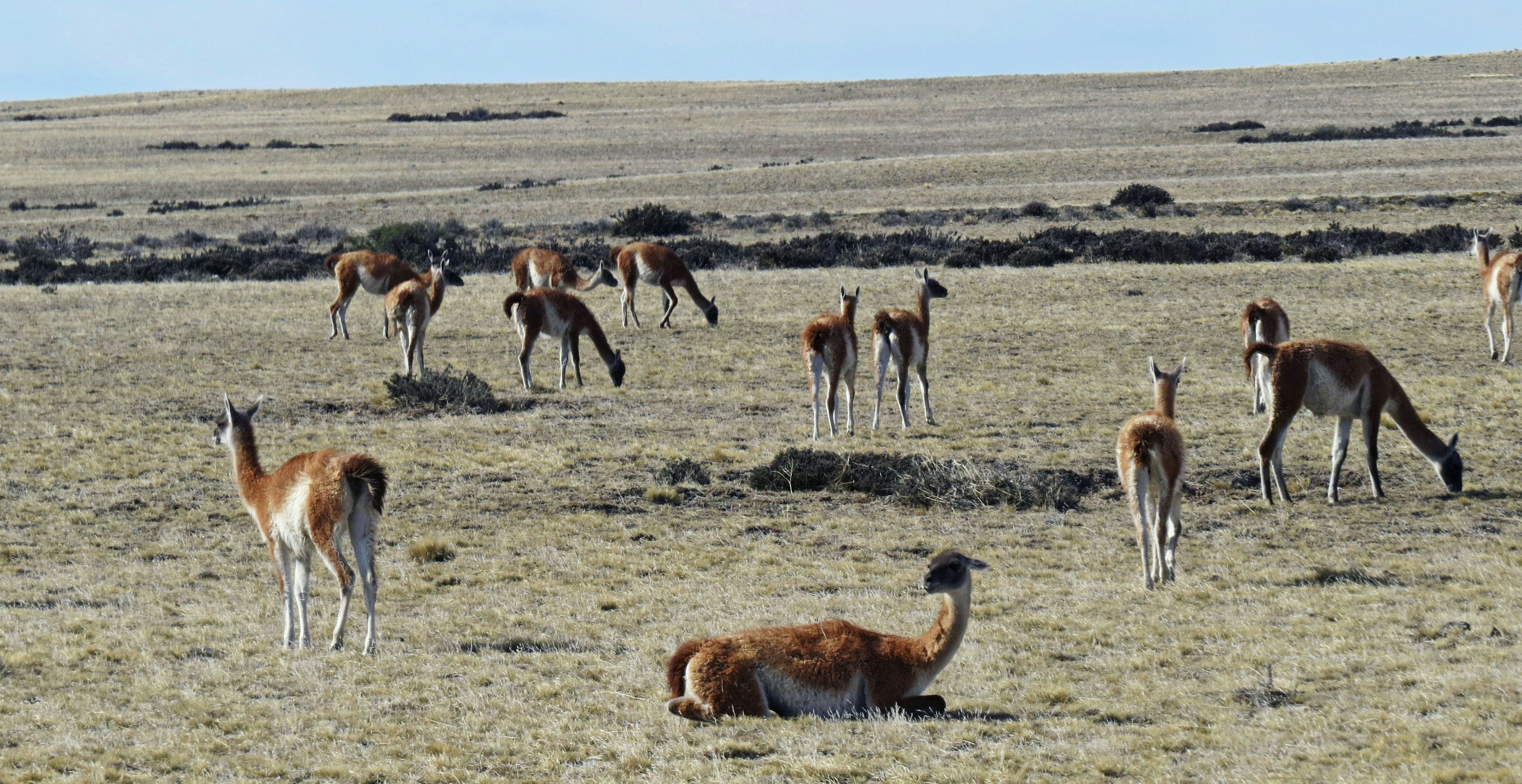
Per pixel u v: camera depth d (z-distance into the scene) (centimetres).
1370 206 16425
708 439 5878
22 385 6950
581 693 2778
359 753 2417
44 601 3662
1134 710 2570
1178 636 3119
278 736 2514
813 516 4612
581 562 4056
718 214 17700
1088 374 7356
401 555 4184
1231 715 2511
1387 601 3353
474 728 2548
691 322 9462
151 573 3962
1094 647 3067
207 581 3903
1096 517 4588
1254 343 4662
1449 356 7606
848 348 5844
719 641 2561
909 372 7381
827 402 5828
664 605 3569
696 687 2534
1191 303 9725
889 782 2162
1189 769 2203
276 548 3161
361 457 3047
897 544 4228
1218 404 6456
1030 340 8456
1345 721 2422
